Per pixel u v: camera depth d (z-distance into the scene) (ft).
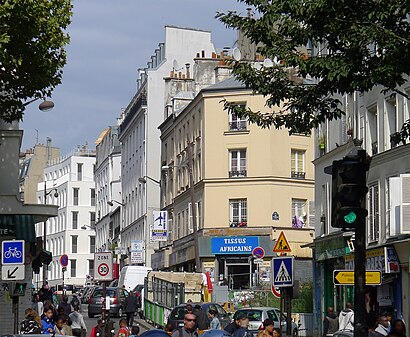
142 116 267.18
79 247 419.33
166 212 216.54
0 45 67.67
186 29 269.64
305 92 58.34
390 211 99.91
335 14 53.98
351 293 123.75
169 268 221.46
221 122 189.88
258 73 59.72
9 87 74.08
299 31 56.44
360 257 44.73
